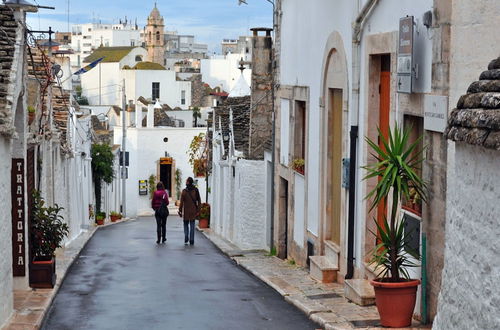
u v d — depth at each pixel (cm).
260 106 2500
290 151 2006
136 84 9538
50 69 1983
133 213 6244
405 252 1143
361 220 1384
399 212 1189
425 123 1059
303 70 1859
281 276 1702
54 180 2195
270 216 2344
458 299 650
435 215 1038
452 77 994
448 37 1002
